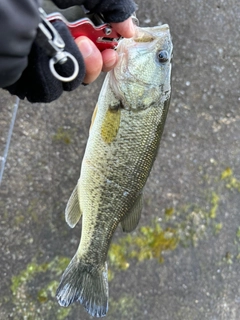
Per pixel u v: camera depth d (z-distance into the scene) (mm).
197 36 2268
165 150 2223
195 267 2232
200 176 2273
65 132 2111
